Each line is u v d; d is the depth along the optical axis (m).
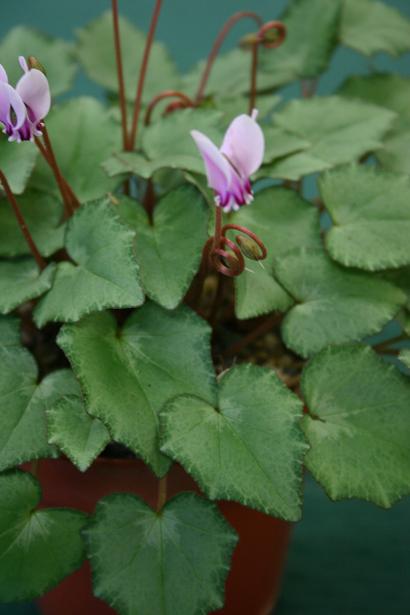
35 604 0.56
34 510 0.44
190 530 0.43
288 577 0.57
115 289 0.43
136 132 0.53
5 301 0.45
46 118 0.51
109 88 0.58
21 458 0.43
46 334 0.52
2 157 0.49
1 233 0.49
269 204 0.49
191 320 0.45
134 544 0.43
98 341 0.44
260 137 0.41
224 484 0.42
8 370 0.45
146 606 0.42
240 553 0.49
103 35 0.60
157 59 0.59
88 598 0.50
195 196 0.47
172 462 0.43
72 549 0.44
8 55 0.57
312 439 0.44
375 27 0.59
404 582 0.57
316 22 0.56
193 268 0.45
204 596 0.43
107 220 0.45
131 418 0.43
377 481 0.43
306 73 0.56
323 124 0.53
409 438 0.44
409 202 0.48
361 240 0.47
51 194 0.50
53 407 0.43
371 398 0.45
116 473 0.46
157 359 0.45
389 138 0.54
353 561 0.58
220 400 0.44
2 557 0.43
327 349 0.45
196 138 0.40
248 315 0.45
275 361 0.52
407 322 0.47
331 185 0.49
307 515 0.61
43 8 0.89
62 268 0.45
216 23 0.87
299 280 0.47
